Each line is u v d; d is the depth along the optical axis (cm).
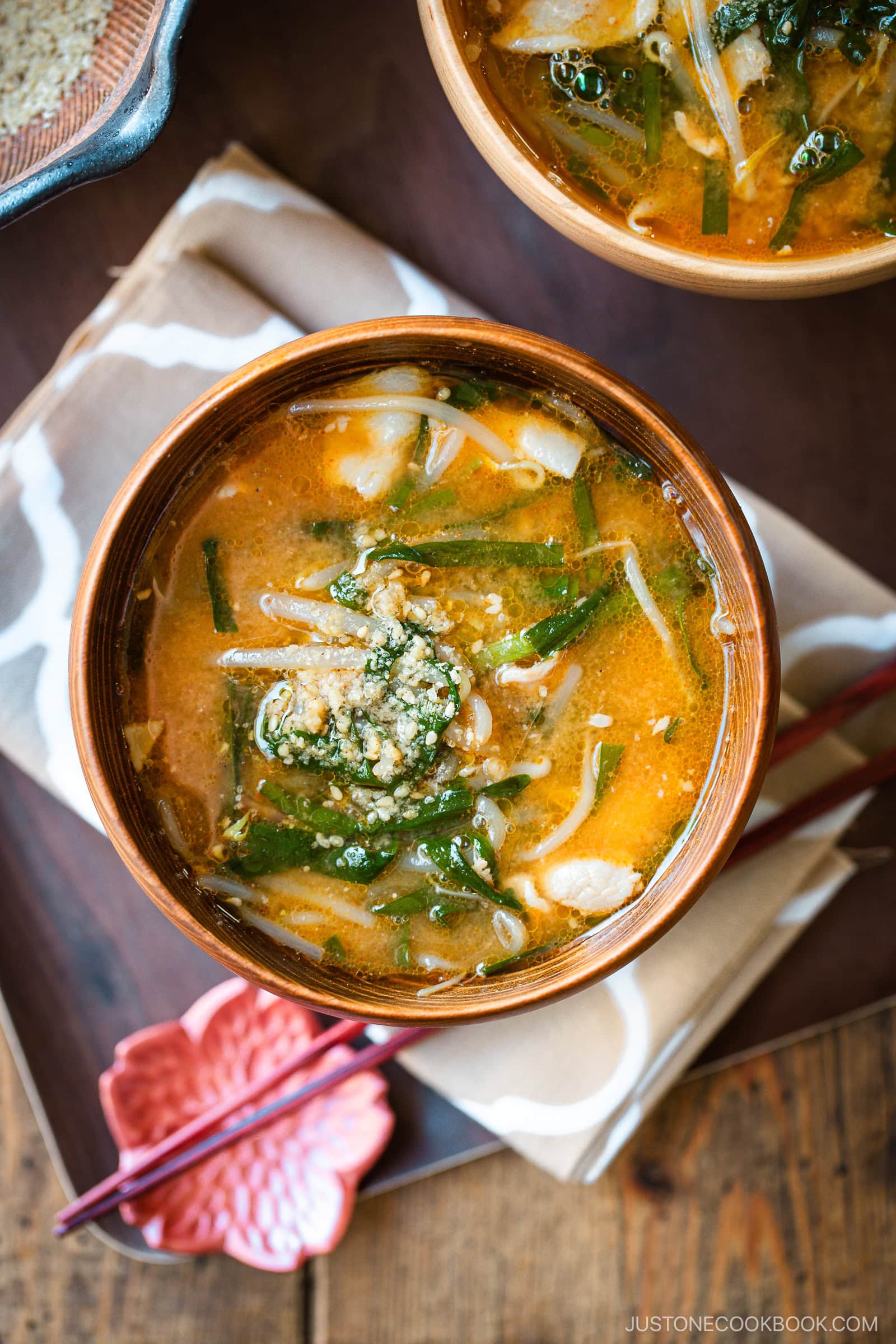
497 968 47
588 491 47
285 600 46
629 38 48
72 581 51
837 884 53
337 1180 53
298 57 53
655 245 47
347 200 53
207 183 52
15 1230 55
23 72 51
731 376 53
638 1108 53
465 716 47
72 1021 54
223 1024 53
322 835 47
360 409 46
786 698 52
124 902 54
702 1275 56
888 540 54
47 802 53
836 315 53
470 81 47
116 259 53
